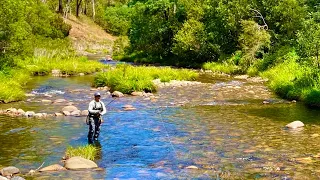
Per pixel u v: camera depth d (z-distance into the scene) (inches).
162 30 1961.1
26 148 472.1
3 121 618.5
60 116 665.0
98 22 3969.0
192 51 1752.0
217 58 1686.8
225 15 1620.3
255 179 362.6
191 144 491.8
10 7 1123.9
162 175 376.5
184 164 412.2
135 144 494.3
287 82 932.0
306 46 864.9
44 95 896.3
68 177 370.3
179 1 1930.4
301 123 585.3
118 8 4274.1
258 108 742.5
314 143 487.8
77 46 2623.0
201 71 1518.2
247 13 1583.4
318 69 890.1
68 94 916.6
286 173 378.9
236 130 565.0
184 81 1142.3
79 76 1304.1
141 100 840.9
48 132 551.2
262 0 1540.4
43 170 389.7
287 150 458.9
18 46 1173.1
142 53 2110.0
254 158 430.0
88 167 401.4
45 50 1627.7
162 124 608.7
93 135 517.0
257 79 1214.3
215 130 566.6
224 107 756.0
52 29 2420.0
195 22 1750.7
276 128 574.2
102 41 3314.5
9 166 396.2
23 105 765.3
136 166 406.6
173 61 1877.5
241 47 1514.5
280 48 1392.7
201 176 373.1
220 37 1673.2
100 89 999.6
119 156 444.1
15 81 1018.1
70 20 3459.6
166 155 446.0
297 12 1457.9
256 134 539.2
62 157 437.4
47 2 3403.1
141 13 2095.2
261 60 1380.4
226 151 458.6
